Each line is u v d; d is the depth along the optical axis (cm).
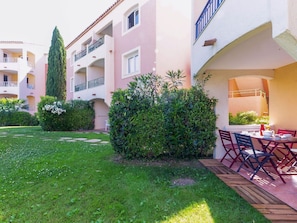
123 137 643
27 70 2967
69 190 429
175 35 1213
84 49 1916
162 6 1177
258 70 705
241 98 1168
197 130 668
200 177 499
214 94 689
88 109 1681
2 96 2956
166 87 667
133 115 632
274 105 718
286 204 354
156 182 465
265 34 414
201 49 627
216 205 355
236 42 417
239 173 523
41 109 1552
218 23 478
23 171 548
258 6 325
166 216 325
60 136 1228
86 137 1185
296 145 607
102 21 1625
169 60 1186
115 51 1474
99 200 383
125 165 594
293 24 258
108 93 1454
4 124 2167
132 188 431
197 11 779
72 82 2236
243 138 515
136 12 1333
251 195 390
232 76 695
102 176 503
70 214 339
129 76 1338
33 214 342
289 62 625
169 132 647
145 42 1220
